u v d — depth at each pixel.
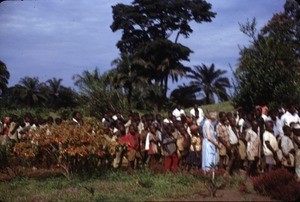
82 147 11.24
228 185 9.45
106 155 12.12
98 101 25.75
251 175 10.77
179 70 47.22
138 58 44.91
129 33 50.72
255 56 22.20
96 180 11.14
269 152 10.34
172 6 48.88
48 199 9.31
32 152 11.73
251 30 22.33
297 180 9.27
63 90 64.62
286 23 26.72
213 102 56.06
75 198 9.20
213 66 55.94
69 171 11.87
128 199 8.62
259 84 21.12
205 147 10.62
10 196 9.80
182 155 11.62
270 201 8.15
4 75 50.88
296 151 9.93
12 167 12.80
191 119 13.52
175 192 8.88
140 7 49.81
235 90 22.12
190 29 50.69
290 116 11.91
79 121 13.11
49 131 11.68
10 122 15.23
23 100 63.56
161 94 44.12
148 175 10.91
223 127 10.94
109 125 14.07
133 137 12.58
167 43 45.88
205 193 8.76
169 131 11.44
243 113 13.78
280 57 21.69
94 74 27.06
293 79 20.94
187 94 53.94
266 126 10.46
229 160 10.86
